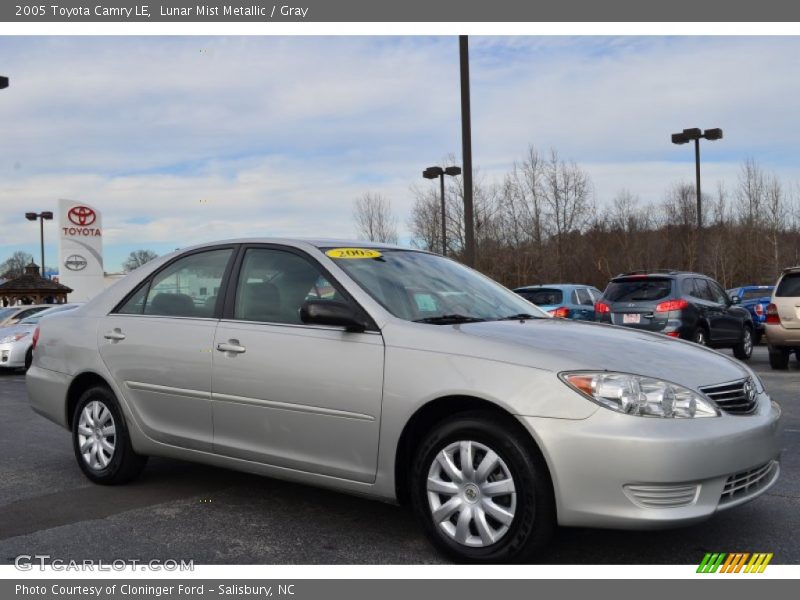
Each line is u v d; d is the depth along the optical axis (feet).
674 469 10.47
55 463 19.66
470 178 44.45
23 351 46.21
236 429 14.37
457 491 11.66
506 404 11.12
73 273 133.49
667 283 40.14
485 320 13.74
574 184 131.44
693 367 11.95
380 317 12.98
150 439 15.92
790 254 142.10
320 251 14.49
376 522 14.12
